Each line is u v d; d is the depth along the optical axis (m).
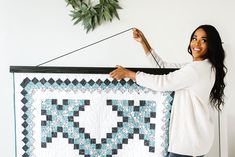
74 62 2.66
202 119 1.69
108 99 1.88
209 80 1.71
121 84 1.87
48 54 2.66
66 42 2.65
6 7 2.66
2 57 2.69
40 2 2.64
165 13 2.59
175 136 1.73
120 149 1.88
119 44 2.63
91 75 1.88
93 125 1.89
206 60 1.75
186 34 2.59
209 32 1.72
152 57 2.11
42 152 1.92
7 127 2.72
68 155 1.91
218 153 2.20
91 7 2.55
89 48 2.64
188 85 1.70
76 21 2.60
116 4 2.57
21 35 2.67
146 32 2.61
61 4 2.63
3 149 2.72
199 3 2.56
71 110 1.90
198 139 1.69
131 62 2.63
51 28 2.65
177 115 1.74
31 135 1.91
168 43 2.60
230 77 2.55
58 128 1.91
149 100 1.85
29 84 1.91
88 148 1.90
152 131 1.85
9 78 2.70
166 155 1.83
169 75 1.71
